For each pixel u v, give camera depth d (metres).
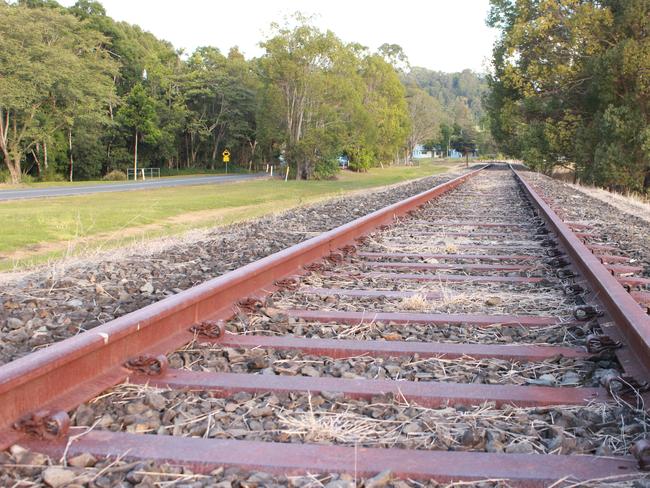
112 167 72.25
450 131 185.25
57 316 5.09
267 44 52.84
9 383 2.50
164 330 3.90
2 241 12.09
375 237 9.76
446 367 3.85
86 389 3.05
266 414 3.03
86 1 76.56
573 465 2.49
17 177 55.78
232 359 3.87
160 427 2.86
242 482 2.31
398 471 2.41
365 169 74.56
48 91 55.03
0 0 53.41
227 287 4.71
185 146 88.56
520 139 50.75
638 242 10.02
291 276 6.25
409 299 5.42
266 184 43.00
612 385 3.26
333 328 4.70
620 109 33.16
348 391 3.28
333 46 53.44
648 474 2.41
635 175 33.59
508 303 5.56
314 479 2.36
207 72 84.88
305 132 54.50
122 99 72.06
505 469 2.44
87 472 2.38
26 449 2.52
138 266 7.51
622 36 35.78
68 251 9.16
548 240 9.30
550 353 4.02
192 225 15.40
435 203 17.02
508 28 45.03
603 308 4.84
